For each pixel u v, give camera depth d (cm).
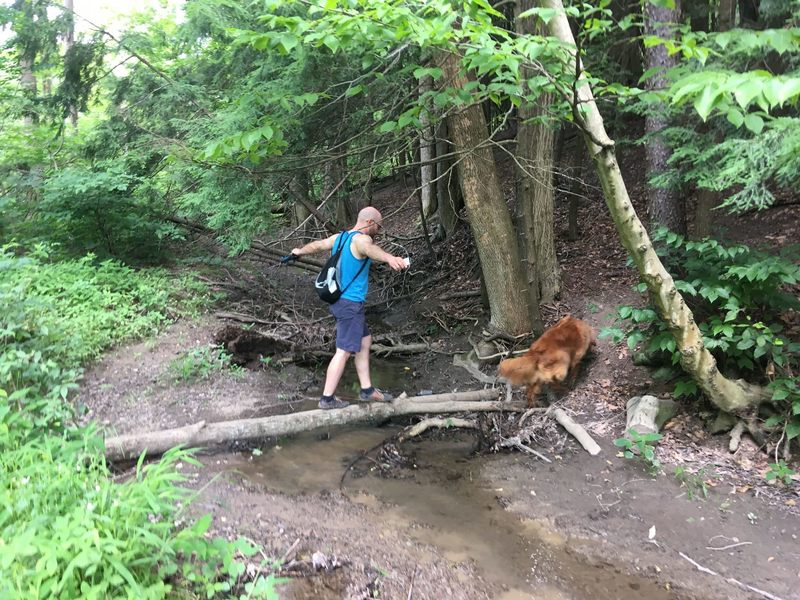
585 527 372
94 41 852
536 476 443
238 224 732
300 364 692
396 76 668
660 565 332
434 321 841
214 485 403
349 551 330
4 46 866
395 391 635
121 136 869
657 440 462
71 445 336
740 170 351
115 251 914
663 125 529
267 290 969
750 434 450
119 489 287
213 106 799
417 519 380
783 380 430
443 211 1122
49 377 492
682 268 545
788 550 339
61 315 634
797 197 734
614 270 770
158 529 278
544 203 716
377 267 1157
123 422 495
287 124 599
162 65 930
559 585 313
